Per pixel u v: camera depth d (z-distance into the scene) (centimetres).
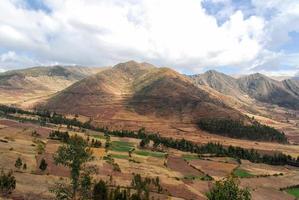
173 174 18488
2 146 18938
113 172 16675
